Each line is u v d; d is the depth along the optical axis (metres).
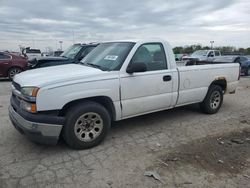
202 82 5.79
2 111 6.51
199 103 6.26
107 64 4.68
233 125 5.51
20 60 13.76
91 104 4.16
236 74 6.67
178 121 5.71
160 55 5.06
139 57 4.73
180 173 3.48
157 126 5.38
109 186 3.19
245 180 3.34
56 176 3.40
